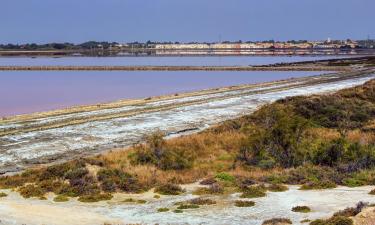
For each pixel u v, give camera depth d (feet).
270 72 466.70
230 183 87.51
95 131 144.66
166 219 67.31
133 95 272.92
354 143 109.40
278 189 82.74
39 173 94.07
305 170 95.35
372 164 98.89
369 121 150.61
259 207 72.69
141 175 92.84
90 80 406.82
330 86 266.57
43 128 147.43
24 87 343.67
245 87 277.03
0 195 81.20
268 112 155.94
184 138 128.26
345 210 65.21
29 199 79.05
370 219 58.49
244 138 125.29
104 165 99.04
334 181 87.51
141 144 119.24
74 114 177.27
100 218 68.28
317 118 150.10
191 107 193.57
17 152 117.91
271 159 105.81
